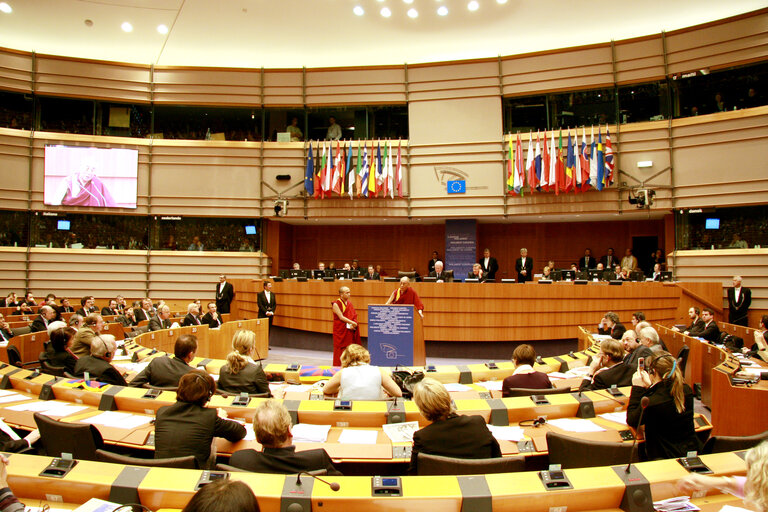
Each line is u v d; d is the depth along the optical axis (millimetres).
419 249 17031
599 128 13789
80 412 4137
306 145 15305
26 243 15094
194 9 13766
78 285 15141
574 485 2461
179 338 5168
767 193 12469
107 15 14039
